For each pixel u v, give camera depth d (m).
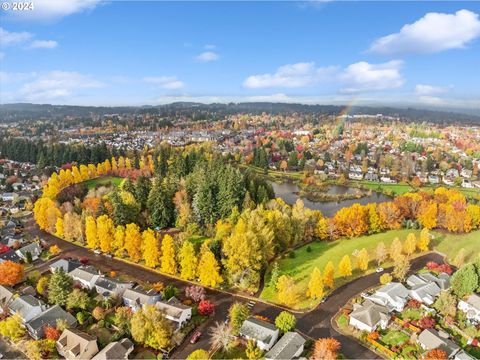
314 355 62.34
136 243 98.94
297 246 109.12
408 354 64.00
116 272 95.19
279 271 92.25
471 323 72.12
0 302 81.38
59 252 108.44
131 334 69.25
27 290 85.06
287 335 66.75
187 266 89.31
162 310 74.62
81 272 90.56
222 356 65.62
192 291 81.12
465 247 106.00
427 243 102.88
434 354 60.22
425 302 78.94
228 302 81.94
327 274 83.69
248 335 67.62
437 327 70.06
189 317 75.38
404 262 90.00
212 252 91.06
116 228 106.00
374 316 71.06
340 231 112.56
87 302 79.69
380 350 65.75
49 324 72.56
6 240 116.94
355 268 94.44
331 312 77.19
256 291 85.88
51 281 80.88
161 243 100.38
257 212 105.38
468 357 61.50
